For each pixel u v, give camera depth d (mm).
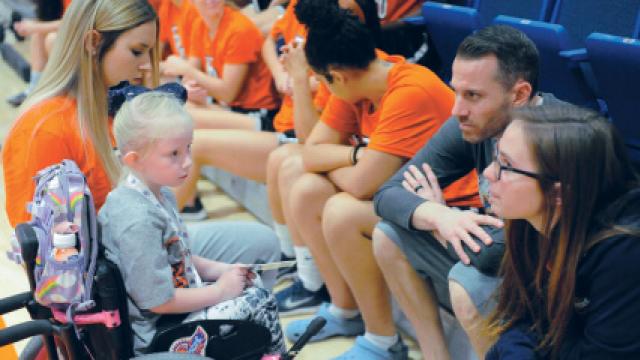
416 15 5758
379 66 3791
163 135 2762
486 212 3299
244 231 3514
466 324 2949
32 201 2898
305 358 4062
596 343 2340
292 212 4188
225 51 5734
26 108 3213
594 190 2283
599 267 2295
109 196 2824
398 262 3451
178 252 2902
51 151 3143
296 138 5207
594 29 4918
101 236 2781
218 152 5332
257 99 5859
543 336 2516
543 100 3168
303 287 4566
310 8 3617
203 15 5754
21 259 2852
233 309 2902
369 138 4051
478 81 3010
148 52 3312
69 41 3182
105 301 2609
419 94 3674
